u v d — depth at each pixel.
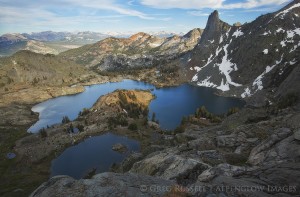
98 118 185.12
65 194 17.80
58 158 128.12
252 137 45.19
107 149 135.62
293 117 41.03
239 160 35.94
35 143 146.25
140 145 137.25
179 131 142.00
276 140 34.31
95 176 19.92
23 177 112.19
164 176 29.16
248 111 85.12
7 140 161.12
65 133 158.50
